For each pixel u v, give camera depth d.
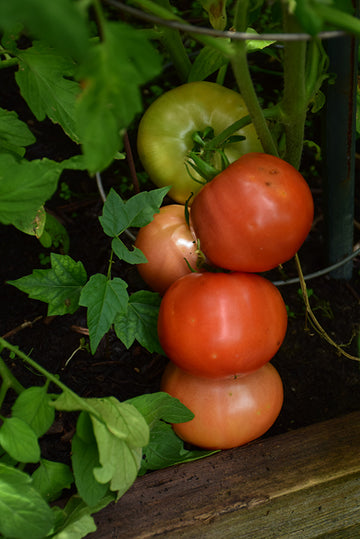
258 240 1.12
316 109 1.38
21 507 0.95
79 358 1.51
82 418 1.04
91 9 2.06
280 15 1.56
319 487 1.17
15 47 1.22
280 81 2.05
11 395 1.43
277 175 1.12
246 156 1.16
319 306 1.61
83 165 0.97
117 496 1.04
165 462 1.22
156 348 1.30
